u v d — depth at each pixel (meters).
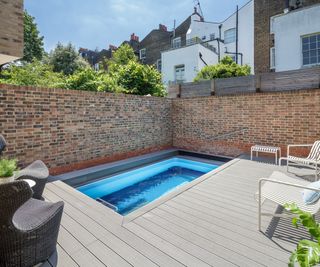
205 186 4.30
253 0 14.76
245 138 7.24
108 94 6.56
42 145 5.13
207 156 7.93
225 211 3.24
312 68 6.07
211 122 7.95
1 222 1.78
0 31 4.54
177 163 8.20
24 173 3.25
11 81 8.60
